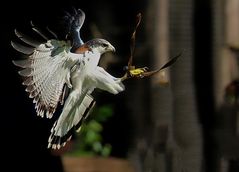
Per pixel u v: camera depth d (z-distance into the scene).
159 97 14.69
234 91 14.73
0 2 15.98
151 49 14.98
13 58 16.38
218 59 14.91
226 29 15.00
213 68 14.86
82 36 17.05
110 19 17.00
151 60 14.98
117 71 16.73
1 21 16.09
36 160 16.30
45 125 16.50
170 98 14.62
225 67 14.91
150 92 14.86
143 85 15.02
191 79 14.66
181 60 14.70
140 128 15.19
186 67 14.70
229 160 14.29
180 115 14.62
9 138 16.28
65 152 17.02
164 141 14.58
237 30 15.04
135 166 15.52
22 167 16.16
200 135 14.48
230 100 14.73
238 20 15.04
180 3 14.86
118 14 16.92
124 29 16.89
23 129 16.39
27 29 15.91
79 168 16.80
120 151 17.28
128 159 16.03
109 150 17.47
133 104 15.42
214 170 14.27
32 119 16.47
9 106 16.38
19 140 16.34
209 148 14.42
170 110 14.64
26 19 15.96
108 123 17.78
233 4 14.99
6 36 16.20
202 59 14.91
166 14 14.95
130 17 16.69
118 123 17.44
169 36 14.94
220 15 14.99
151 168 14.69
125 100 16.11
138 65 15.10
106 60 16.58
